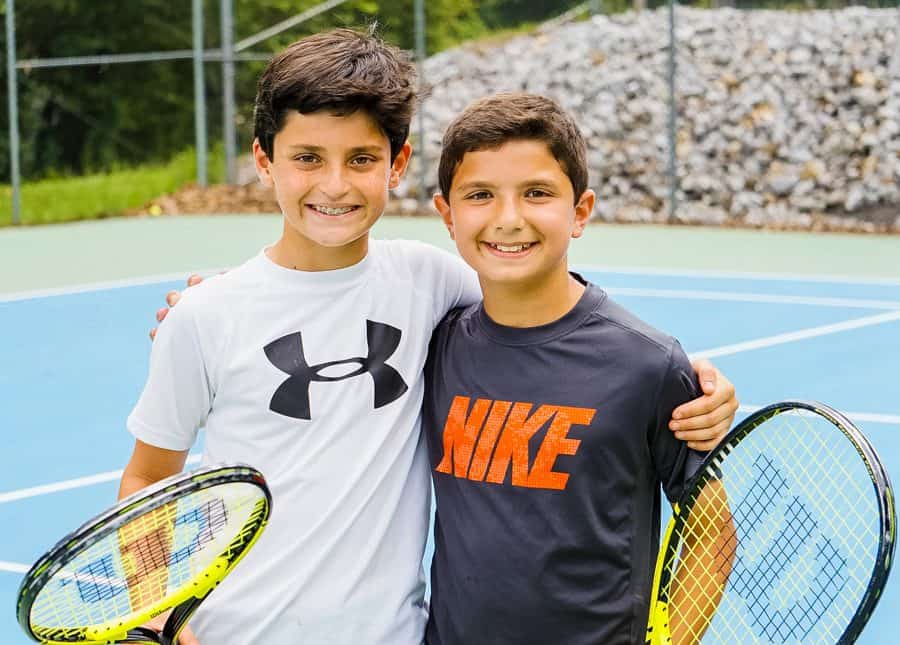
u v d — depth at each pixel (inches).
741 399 254.2
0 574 171.8
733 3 687.7
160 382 96.3
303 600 92.6
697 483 90.6
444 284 102.9
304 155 93.5
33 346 318.7
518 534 91.5
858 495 164.1
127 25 891.4
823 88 585.3
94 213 626.2
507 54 668.1
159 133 903.7
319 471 94.2
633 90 612.7
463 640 93.1
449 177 94.9
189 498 85.7
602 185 585.3
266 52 860.6
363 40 97.0
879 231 524.1
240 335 95.6
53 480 212.4
